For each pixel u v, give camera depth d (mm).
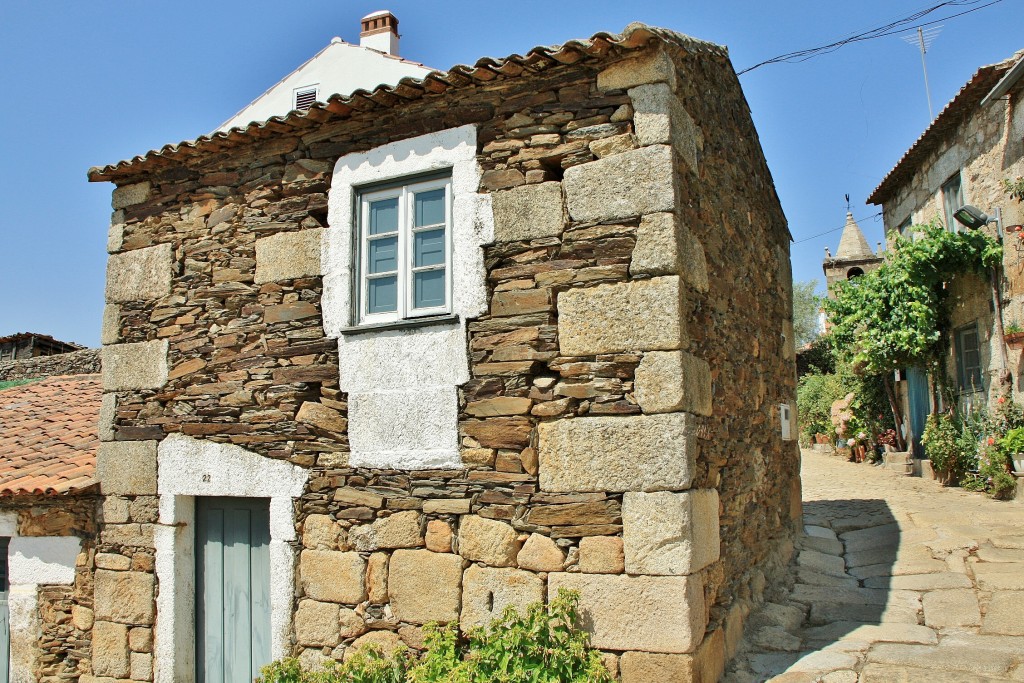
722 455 4906
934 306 10328
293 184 5527
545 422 4465
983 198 9352
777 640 4836
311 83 11070
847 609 5391
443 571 4648
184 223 5953
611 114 4574
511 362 4598
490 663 4184
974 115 9531
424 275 5066
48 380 9977
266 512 5531
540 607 4285
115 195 6273
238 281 5652
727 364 5262
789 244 8102
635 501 4172
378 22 11789
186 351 5777
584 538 4270
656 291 4277
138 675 5586
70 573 5941
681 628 3979
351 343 5133
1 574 6418
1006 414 8547
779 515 6574
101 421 6012
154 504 5711
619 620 4125
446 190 5027
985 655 4367
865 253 20141
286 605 5121
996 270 8961
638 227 4383
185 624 5598
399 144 5145
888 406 13414
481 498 4594
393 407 4934
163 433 5766
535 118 4762
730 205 5754
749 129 6652
